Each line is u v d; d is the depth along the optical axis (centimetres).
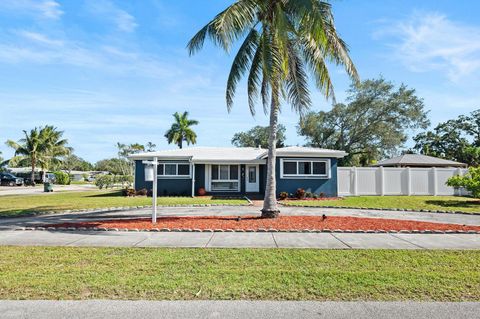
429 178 2264
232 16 957
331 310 393
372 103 3600
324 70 1148
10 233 875
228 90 1209
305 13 884
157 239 801
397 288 465
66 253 661
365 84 3616
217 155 2400
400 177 2272
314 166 2186
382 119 3656
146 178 1027
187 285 475
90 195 2428
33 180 4725
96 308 396
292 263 593
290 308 399
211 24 1080
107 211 1414
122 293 444
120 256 638
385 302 417
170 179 2320
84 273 528
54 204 1694
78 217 1212
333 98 1192
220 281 493
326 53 1070
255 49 1173
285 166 2172
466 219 1195
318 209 1505
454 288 466
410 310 393
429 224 1036
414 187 2262
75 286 468
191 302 415
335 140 4041
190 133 4775
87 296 433
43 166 4934
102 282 484
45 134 4803
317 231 902
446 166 2769
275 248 709
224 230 904
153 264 583
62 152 5069
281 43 973
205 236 838
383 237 836
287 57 1088
